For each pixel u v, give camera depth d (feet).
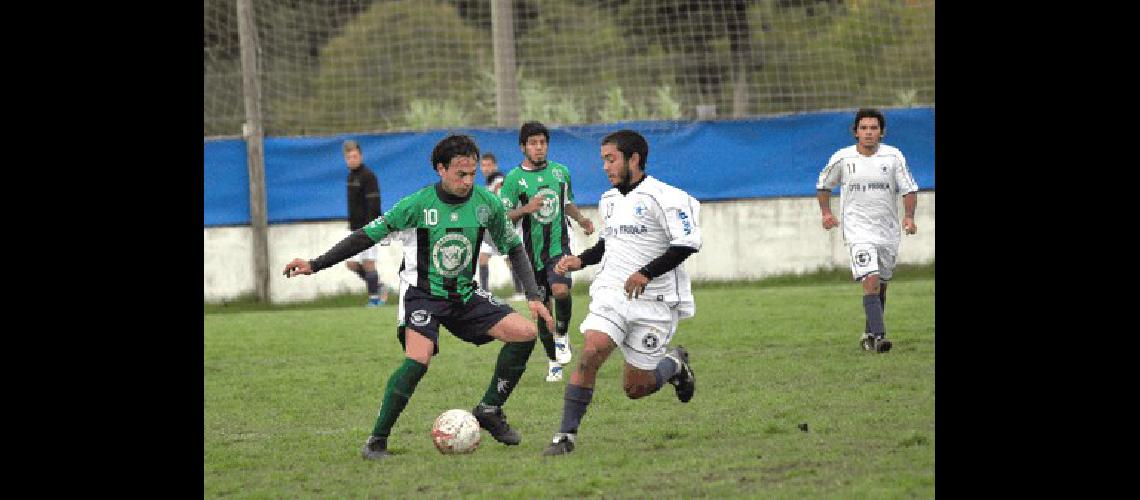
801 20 269.03
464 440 85.51
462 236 86.12
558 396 111.86
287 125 268.21
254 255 211.82
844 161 133.80
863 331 147.23
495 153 211.61
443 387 119.55
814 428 89.45
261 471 84.02
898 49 265.54
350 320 181.57
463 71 282.56
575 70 285.23
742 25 263.70
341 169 211.82
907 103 259.60
